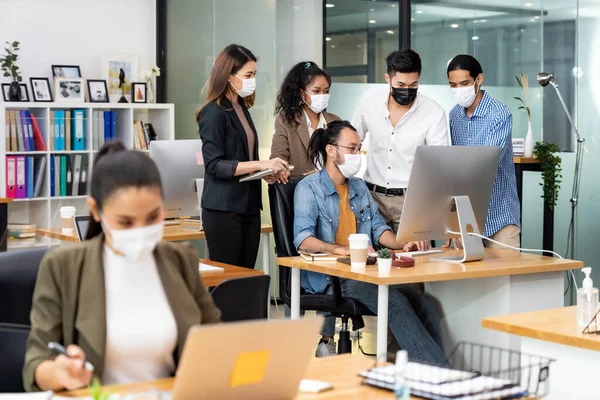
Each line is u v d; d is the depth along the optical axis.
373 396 1.92
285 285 4.40
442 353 3.99
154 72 8.13
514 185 4.67
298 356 1.79
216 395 1.72
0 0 7.66
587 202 5.47
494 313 4.02
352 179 4.46
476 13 5.88
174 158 5.41
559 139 5.58
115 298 1.99
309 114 5.03
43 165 7.40
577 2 5.44
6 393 2.01
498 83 5.85
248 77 4.69
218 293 2.80
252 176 4.46
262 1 7.09
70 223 5.50
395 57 4.55
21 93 7.47
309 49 6.72
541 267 3.97
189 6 8.06
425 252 4.32
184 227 5.55
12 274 2.35
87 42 8.06
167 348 2.02
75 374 1.85
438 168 4.01
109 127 7.74
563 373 2.68
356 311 4.13
